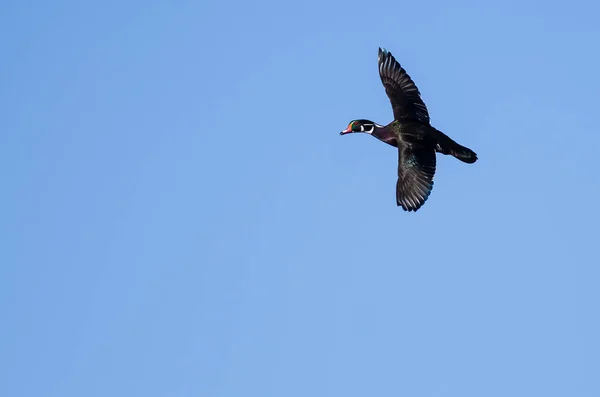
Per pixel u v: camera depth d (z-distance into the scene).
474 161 26.94
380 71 28.53
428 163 26.78
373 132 27.97
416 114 27.72
